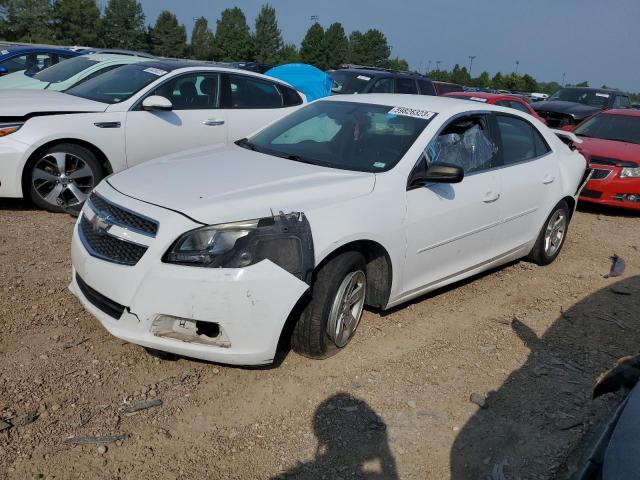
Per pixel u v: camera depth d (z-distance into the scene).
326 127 4.71
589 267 6.34
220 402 3.35
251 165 4.09
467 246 4.73
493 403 3.62
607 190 8.71
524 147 5.52
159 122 6.71
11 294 4.30
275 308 3.26
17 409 3.10
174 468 2.84
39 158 6.04
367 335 4.22
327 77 10.86
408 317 4.59
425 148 4.33
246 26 87.56
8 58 11.09
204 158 4.27
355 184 3.87
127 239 3.29
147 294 3.19
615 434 2.21
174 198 3.41
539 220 5.67
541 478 3.03
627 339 4.64
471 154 4.78
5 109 5.95
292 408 3.36
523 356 4.22
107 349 3.73
